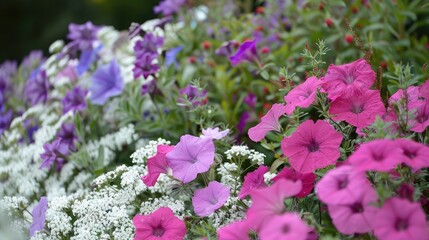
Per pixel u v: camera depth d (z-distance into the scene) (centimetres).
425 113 98
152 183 104
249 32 149
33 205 125
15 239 116
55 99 153
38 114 151
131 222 107
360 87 100
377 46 133
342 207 88
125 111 133
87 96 147
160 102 134
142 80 144
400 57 139
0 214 117
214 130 107
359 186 86
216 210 105
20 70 179
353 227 87
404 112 96
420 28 171
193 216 105
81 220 108
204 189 103
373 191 88
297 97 102
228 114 132
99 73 140
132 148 132
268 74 131
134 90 139
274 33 152
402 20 141
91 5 382
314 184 102
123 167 111
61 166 130
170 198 110
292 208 100
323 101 101
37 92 150
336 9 144
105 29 174
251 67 137
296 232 86
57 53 172
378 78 112
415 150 89
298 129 97
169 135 132
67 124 131
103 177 111
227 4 165
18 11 400
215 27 152
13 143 144
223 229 95
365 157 87
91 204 108
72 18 384
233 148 106
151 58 130
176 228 100
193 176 101
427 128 99
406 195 89
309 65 115
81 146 133
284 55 138
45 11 396
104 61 164
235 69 139
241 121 130
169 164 104
